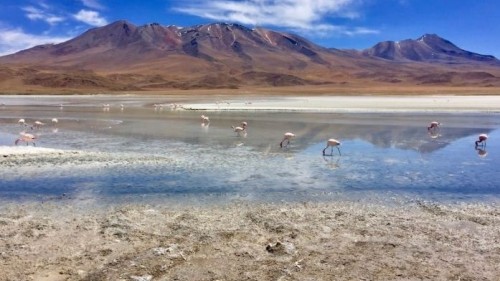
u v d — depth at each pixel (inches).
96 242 400.2
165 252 372.8
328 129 1213.1
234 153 844.0
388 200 538.3
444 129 1224.8
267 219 461.1
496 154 843.4
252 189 586.6
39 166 714.8
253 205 515.8
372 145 944.9
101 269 343.3
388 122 1393.9
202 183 617.0
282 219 461.7
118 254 372.5
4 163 730.2
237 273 336.8
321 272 338.6
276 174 671.8
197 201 533.0
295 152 858.1
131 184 613.0
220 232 423.2
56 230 432.5
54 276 332.8
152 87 6422.2
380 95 3496.6
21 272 339.6
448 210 497.0
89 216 478.3
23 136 920.9
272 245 382.0
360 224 446.9
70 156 791.1
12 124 1365.7
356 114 1678.2
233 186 601.0
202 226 441.7
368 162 764.6
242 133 1139.9
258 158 795.4
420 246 390.0
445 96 3213.6
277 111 1833.2
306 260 359.6
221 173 676.7
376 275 334.3
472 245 393.4
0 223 452.4
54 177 649.6
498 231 429.1
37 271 341.1
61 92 4493.1
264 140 1015.6
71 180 633.6
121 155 811.4
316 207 507.8
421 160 783.7
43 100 3048.7
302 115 1649.9
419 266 350.3
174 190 582.9
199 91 4911.4
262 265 350.3
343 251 378.0
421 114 1683.1
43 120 1504.7
